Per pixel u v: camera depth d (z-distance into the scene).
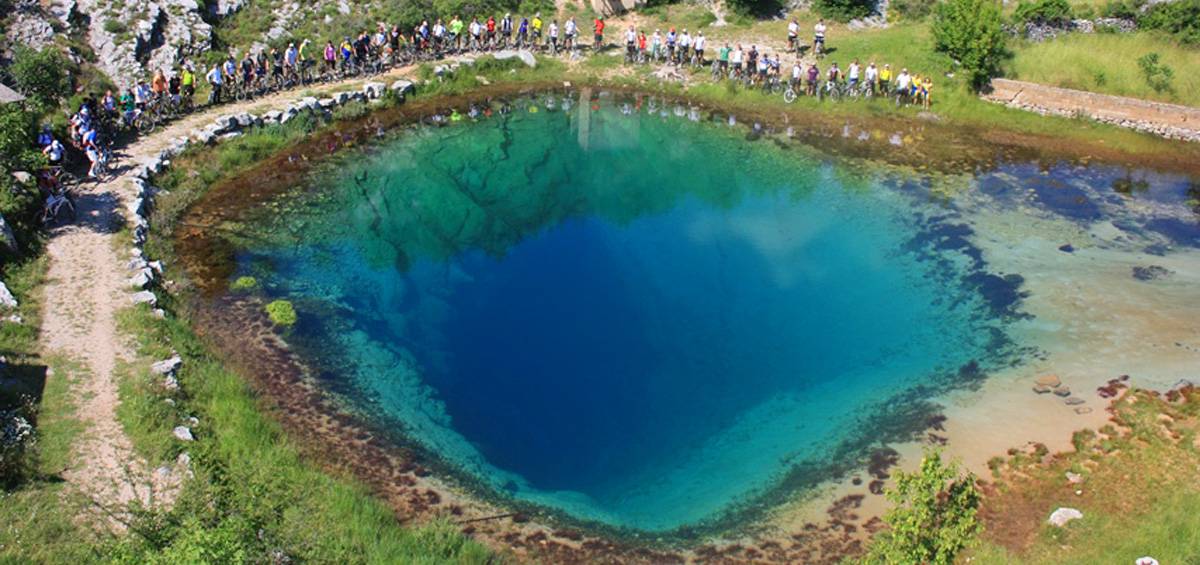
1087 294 22.30
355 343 20.19
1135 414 17.67
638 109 35.44
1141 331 20.61
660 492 16.47
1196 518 14.56
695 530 15.50
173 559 11.67
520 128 33.47
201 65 32.81
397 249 24.61
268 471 15.07
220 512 13.34
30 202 21.69
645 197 28.44
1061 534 14.66
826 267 24.20
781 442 17.70
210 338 19.58
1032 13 37.22
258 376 18.58
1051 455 16.72
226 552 11.83
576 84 37.41
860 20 40.34
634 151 31.91
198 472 14.62
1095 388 18.64
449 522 15.27
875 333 21.23
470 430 17.84
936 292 22.80
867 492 16.22
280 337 20.02
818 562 14.66
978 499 15.50
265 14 36.28
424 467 16.62
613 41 40.53
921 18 40.19
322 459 16.42
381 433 17.41
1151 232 25.78
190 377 17.52
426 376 19.41
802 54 38.16
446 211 27.02
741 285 23.39
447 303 22.33
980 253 24.56
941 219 26.55
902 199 27.89
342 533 14.09
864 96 35.16
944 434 17.58
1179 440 16.86
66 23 31.09
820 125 33.72
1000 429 17.58
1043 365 19.59
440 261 24.23
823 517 15.69
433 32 37.78
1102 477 16.03
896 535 13.81
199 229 24.36
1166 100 33.47
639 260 24.72
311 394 18.25
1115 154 31.45
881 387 19.25
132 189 24.56
